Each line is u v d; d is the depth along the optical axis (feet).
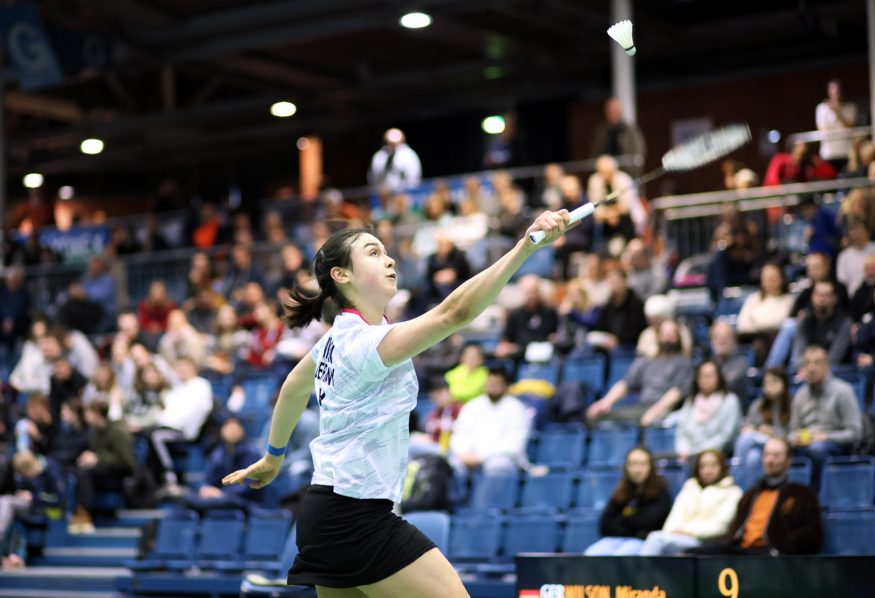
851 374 44.57
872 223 52.34
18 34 75.25
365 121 105.29
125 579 47.14
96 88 100.89
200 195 120.16
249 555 46.42
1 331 76.59
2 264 82.94
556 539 41.22
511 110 101.19
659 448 45.27
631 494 38.17
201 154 115.75
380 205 75.77
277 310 62.59
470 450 46.42
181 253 78.43
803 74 88.69
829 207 56.49
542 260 66.28
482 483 44.80
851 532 35.27
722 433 41.57
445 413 49.37
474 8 73.46
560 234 14.99
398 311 58.65
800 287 54.90
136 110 101.19
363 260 17.28
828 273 48.39
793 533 34.30
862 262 50.67
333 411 16.96
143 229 90.43
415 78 94.79
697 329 53.72
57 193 123.13
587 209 15.25
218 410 55.88
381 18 75.15
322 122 104.63
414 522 37.29
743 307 51.49
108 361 67.10
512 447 45.91
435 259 62.44
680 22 87.51
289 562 39.83
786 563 28.09
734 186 62.34
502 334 56.85
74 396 59.72
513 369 54.60
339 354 16.83
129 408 57.06
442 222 69.00
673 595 29.12
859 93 86.58
